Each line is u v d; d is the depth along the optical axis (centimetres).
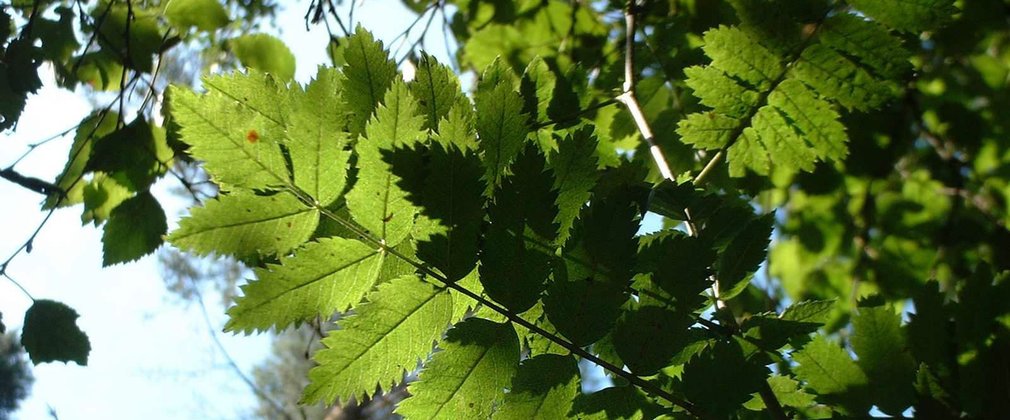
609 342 28
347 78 28
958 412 31
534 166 26
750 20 38
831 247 73
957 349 32
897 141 64
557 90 41
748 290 55
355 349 25
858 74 38
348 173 27
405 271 26
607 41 59
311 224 26
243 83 26
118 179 52
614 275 26
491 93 27
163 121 53
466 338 26
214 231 25
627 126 51
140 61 58
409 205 26
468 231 26
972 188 72
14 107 51
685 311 27
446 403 26
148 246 52
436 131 28
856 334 33
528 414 26
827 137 39
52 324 52
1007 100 67
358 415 108
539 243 26
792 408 33
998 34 66
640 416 27
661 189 32
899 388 32
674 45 51
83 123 54
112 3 58
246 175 25
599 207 26
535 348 27
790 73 38
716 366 27
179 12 56
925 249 71
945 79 68
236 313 24
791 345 29
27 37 53
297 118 25
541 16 61
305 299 25
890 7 37
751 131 39
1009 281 32
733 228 31
